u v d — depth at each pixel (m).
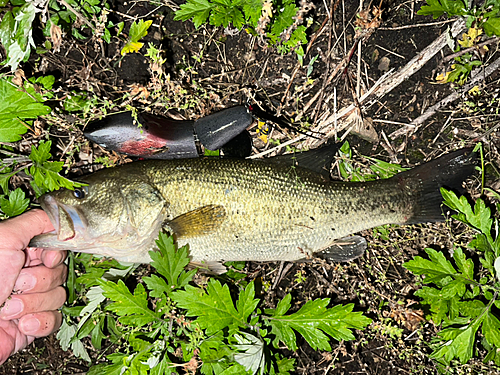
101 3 0.47
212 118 0.44
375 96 0.50
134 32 0.44
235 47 0.50
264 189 0.45
